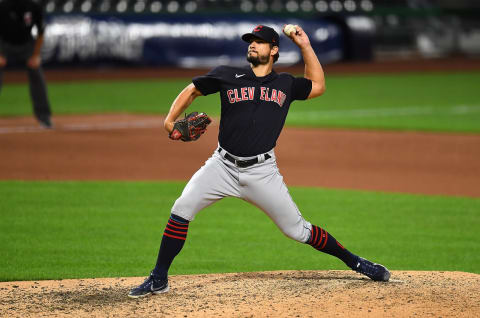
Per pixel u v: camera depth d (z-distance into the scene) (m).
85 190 37.66
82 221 31.17
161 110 74.62
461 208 34.81
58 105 77.12
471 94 92.12
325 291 19.91
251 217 32.84
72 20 113.56
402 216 33.00
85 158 47.50
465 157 49.94
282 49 123.06
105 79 105.88
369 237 29.17
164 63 118.88
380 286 20.44
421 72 123.25
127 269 24.36
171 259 19.83
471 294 19.58
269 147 19.20
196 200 19.52
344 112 74.88
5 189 37.31
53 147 51.31
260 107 19.00
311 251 27.47
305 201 35.84
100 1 132.38
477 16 156.12
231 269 24.77
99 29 114.69
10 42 51.75
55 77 106.38
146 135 58.00
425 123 66.38
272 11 136.00
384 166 46.59
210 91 19.47
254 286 20.62
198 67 120.31
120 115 70.31
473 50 155.88
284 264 25.52
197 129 19.25
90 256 25.98
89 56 114.12
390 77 115.44
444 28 154.12
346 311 17.98
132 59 117.12
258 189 19.33
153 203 35.00
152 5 136.00
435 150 52.75
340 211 33.78
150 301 19.22
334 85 103.88
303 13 140.25
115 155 49.03
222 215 33.09
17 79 100.62
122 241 28.20
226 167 19.38
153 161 47.16
